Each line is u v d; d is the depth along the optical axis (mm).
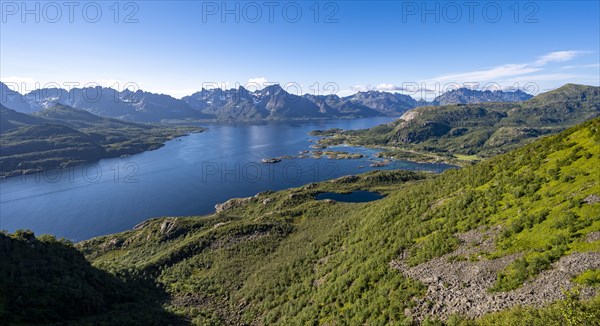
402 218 66062
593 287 28250
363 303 46844
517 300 32312
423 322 37000
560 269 32312
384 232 64938
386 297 44812
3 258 67688
